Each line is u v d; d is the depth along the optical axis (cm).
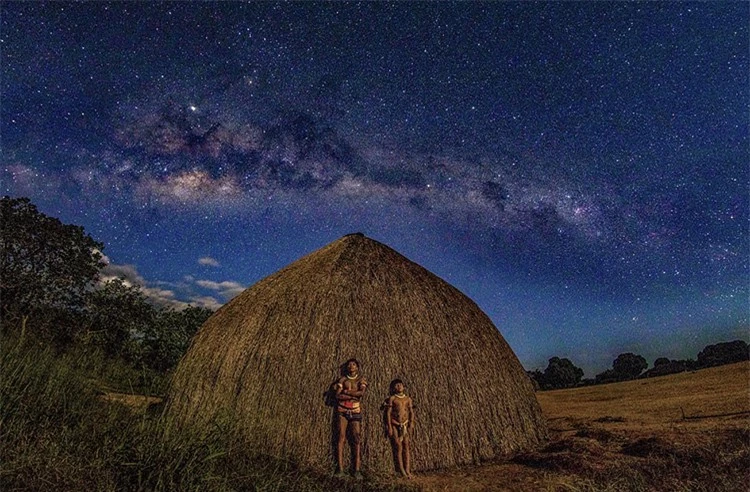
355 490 633
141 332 1845
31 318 1595
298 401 754
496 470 739
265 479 575
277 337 824
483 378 864
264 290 942
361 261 926
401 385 758
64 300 1850
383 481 682
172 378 918
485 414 831
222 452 546
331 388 750
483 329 962
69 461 460
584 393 2120
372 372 774
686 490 596
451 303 947
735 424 903
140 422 598
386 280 901
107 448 506
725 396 1320
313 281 887
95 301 1844
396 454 730
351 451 716
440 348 845
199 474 509
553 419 1267
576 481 636
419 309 880
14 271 1777
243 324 880
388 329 826
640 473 644
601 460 726
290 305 861
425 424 770
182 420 760
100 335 1683
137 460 496
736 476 622
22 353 685
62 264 1898
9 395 541
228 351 853
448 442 773
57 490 420
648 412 1240
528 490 643
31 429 513
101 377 855
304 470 675
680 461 693
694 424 970
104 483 453
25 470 427
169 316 1898
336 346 791
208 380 838
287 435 729
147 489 471
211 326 957
